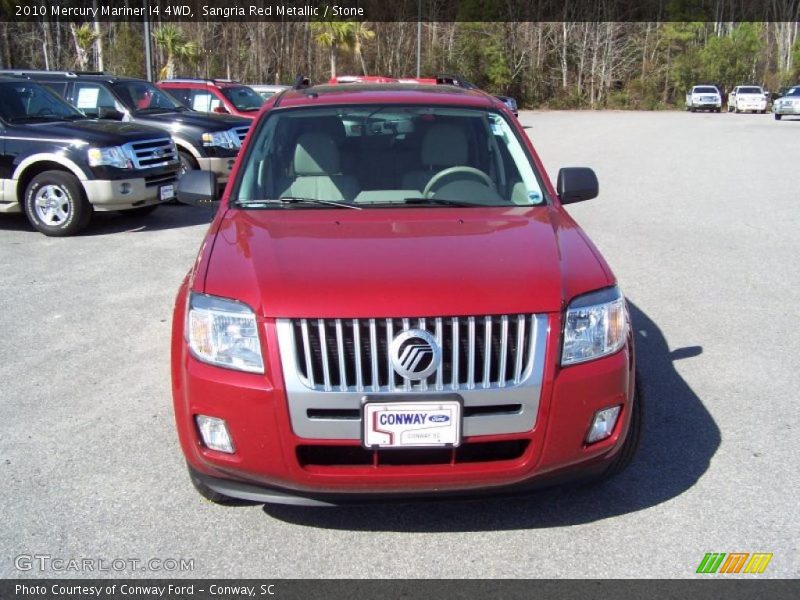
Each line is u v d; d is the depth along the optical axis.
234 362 2.99
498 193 4.19
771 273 7.77
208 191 4.44
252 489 3.10
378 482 2.95
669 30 66.31
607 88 64.62
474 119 4.52
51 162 9.32
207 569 3.07
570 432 3.01
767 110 54.91
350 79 16.27
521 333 2.95
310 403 2.90
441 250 3.32
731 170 16.69
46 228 9.45
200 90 15.02
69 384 4.92
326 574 3.04
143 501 3.56
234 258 3.33
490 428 2.94
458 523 3.37
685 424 4.32
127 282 7.34
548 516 3.42
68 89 11.99
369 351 2.92
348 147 4.36
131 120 11.78
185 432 3.17
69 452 4.02
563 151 21.09
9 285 7.21
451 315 2.91
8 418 4.42
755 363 5.28
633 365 3.26
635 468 3.83
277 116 4.50
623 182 14.61
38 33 41.72
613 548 3.19
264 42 48.69
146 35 21.17
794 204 12.09
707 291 7.10
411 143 4.39
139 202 9.73
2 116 9.54
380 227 3.64
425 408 2.88
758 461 3.90
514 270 3.14
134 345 5.63
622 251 8.74
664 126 34.34
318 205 4.01
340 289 2.98
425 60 57.44
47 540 3.26
